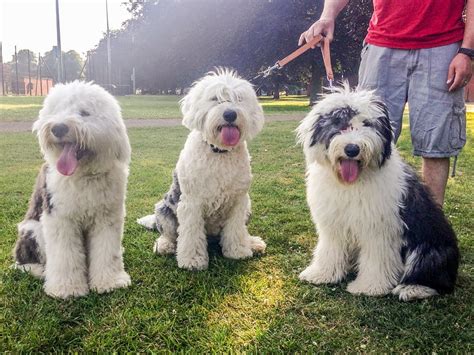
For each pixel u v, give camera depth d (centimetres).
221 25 1195
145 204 240
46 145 140
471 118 754
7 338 119
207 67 1233
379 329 125
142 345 117
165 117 729
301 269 165
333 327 126
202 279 155
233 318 130
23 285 145
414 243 141
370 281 145
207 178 162
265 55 1086
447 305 136
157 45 1716
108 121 145
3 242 182
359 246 149
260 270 164
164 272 162
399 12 164
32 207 158
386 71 170
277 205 238
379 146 135
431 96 162
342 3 186
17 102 978
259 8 1099
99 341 118
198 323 127
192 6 1295
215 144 160
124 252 178
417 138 168
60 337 119
